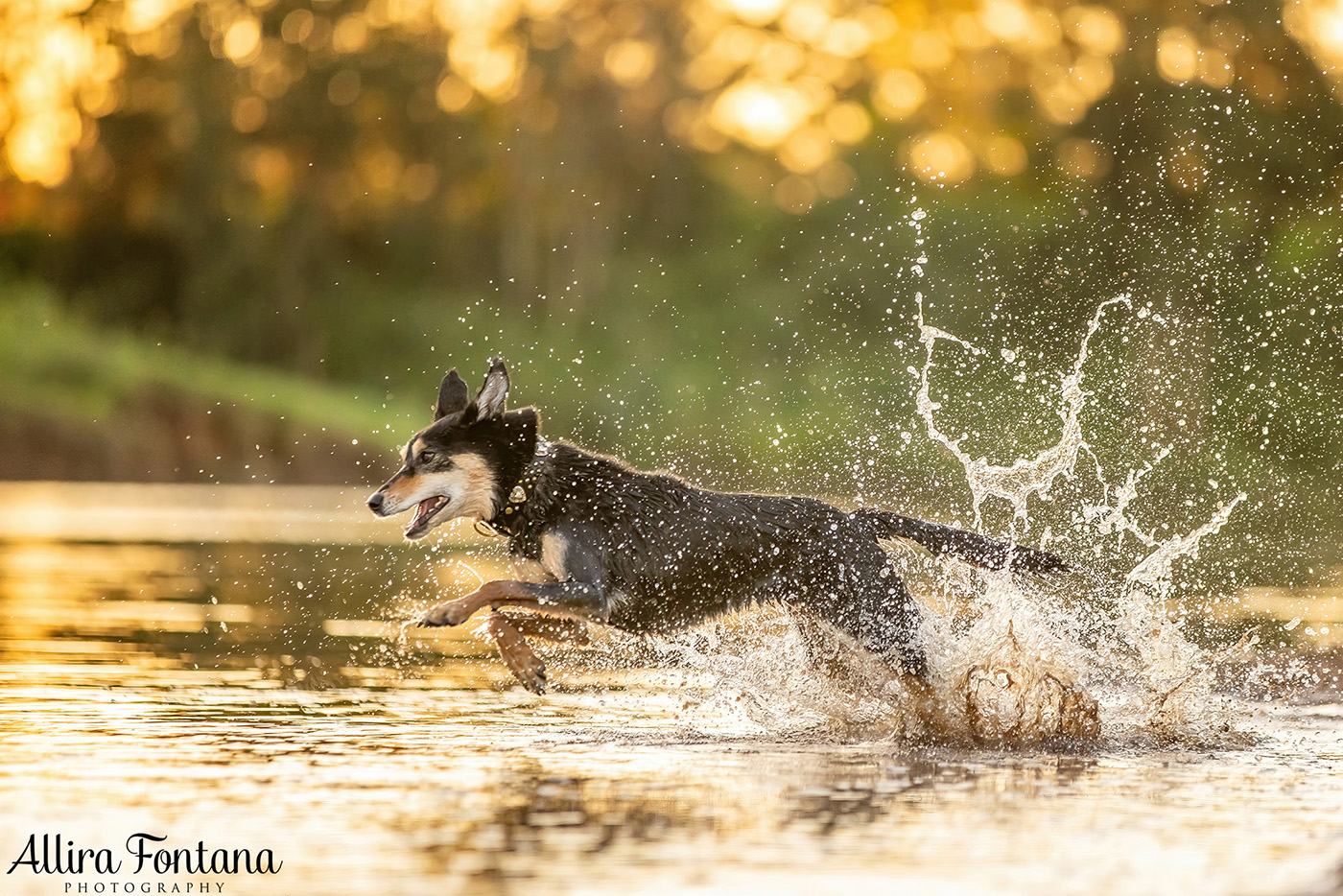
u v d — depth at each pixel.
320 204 47.06
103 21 45.44
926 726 7.16
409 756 6.31
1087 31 39.78
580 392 37.62
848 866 4.52
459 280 48.72
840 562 7.54
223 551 18.23
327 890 4.27
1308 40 35.72
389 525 23.70
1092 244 35.44
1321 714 7.86
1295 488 20.08
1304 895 4.23
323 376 44.81
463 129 48.47
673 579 7.43
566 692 8.36
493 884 4.30
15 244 45.69
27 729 6.79
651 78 48.94
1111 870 4.50
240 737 6.70
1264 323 26.75
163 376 37.88
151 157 46.09
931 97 44.75
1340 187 33.56
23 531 20.97
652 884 4.31
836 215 44.91
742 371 37.00
